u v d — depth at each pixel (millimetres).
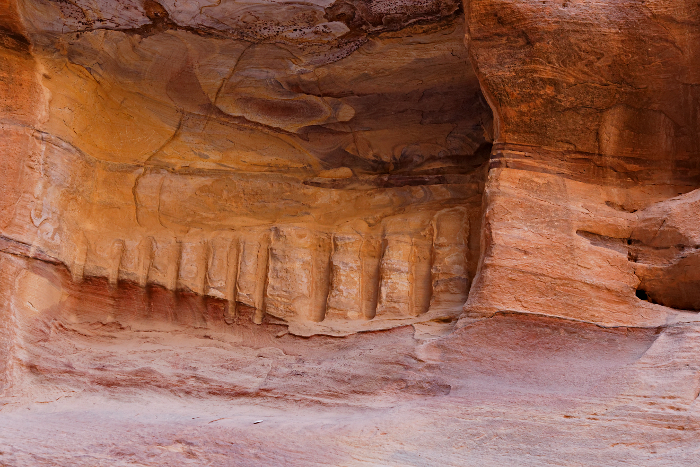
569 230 6176
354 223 7320
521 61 6203
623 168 6527
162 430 4922
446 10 6629
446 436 4855
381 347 6094
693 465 4184
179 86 7367
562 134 6410
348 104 7469
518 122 6383
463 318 5949
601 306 5879
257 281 6988
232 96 7441
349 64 7176
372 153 7602
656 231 6180
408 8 6648
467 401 5285
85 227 7105
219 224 7402
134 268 7039
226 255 7094
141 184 7395
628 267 6082
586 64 6211
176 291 6988
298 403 5734
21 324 6152
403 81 7223
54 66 6883
